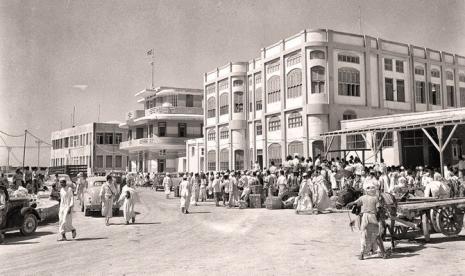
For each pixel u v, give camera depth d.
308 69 35.16
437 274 7.97
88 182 21.69
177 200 30.83
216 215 19.62
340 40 35.66
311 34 35.19
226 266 8.92
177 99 63.56
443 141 28.14
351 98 35.59
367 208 9.56
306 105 34.78
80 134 76.75
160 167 61.75
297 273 8.24
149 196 35.75
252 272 8.36
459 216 12.15
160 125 61.72
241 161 44.81
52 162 87.62
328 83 34.50
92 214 21.31
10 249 11.69
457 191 18.05
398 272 8.19
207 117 51.38
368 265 8.86
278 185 23.22
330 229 14.37
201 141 53.59
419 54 40.44
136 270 8.69
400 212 11.08
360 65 36.31
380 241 9.51
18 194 19.34
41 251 11.20
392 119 30.22
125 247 11.52
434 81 41.22
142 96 69.00
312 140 34.53
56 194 24.44
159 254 10.39
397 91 38.31
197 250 10.86
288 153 37.41
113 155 73.38
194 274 8.27
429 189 14.01
